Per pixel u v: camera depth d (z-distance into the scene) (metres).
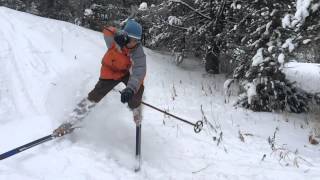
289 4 5.74
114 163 3.53
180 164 3.73
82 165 3.39
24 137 3.77
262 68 5.83
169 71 7.30
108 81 3.78
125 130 4.13
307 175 3.71
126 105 4.49
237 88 6.91
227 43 7.46
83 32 7.86
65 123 3.64
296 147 4.54
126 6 10.95
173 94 5.96
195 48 7.87
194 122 4.81
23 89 4.81
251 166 3.83
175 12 7.84
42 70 5.38
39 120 4.11
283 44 5.42
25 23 7.18
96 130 4.02
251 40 6.20
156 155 3.83
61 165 3.34
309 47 5.51
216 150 4.14
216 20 7.45
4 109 4.30
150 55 8.12
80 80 4.50
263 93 5.89
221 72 7.96
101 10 11.50
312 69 8.46
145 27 8.63
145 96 5.45
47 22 7.73
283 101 6.05
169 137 4.28
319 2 4.73
